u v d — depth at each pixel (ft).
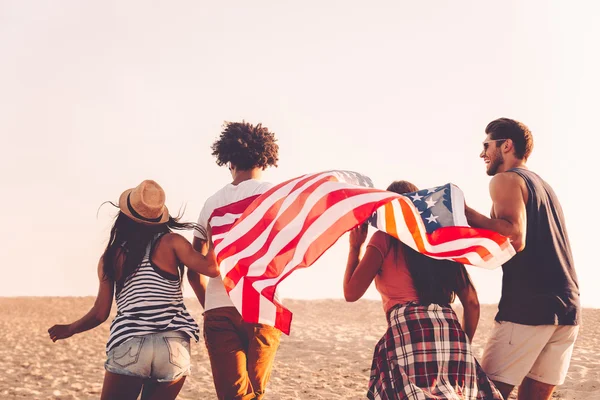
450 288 12.38
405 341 11.98
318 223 11.96
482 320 58.90
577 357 32.24
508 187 12.87
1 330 55.52
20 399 25.73
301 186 12.59
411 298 12.29
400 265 12.39
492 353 13.17
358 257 12.80
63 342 46.09
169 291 12.29
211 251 12.71
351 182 13.11
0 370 32.94
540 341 12.78
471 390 11.87
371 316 68.85
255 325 13.60
